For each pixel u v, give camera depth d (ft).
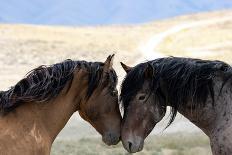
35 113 28.25
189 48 274.57
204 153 62.59
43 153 27.89
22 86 28.04
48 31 339.16
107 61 29.78
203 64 31.48
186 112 32.04
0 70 189.16
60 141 74.79
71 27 390.21
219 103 30.96
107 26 418.10
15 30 322.34
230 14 430.61
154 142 71.15
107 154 61.21
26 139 27.30
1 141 26.55
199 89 31.22
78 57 236.63
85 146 68.18
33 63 213.25
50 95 28.58
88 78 29.60
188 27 375.25
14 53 235.40
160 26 396.16
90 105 29.71
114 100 30.12
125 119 31.76
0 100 27.58
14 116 27.61
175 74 31.58
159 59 32.76
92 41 307.37
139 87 31.73
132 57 237.86
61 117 29.14
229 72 31.12
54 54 242.58
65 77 29.01
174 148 67.67
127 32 368.89
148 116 31.83
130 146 31.42
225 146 30.40
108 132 30.04
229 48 261.85
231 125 30.42
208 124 31.48
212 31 344.08
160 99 32.17
